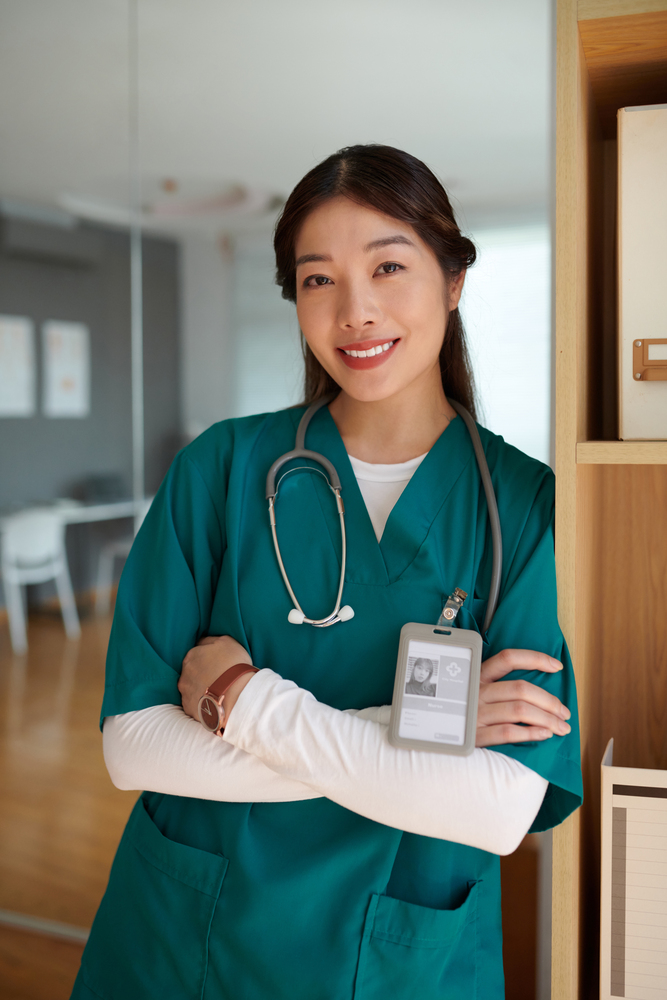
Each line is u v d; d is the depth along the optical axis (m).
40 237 2.12
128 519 2.11
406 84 1.72
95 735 2.13
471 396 1.00
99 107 2.02
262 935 0.81
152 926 0.86
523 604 0.81
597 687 1.06
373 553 0.86
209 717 0.80
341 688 0.85
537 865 1.24
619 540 1.08
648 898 0.83
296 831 0.84
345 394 0.94
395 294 0.81
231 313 1.96
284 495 0.92
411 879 0.83
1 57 2.10
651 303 0.81
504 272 1.62
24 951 1.80
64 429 2.15
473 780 0.73
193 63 1.93
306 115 1.82
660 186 0.80
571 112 0.78
